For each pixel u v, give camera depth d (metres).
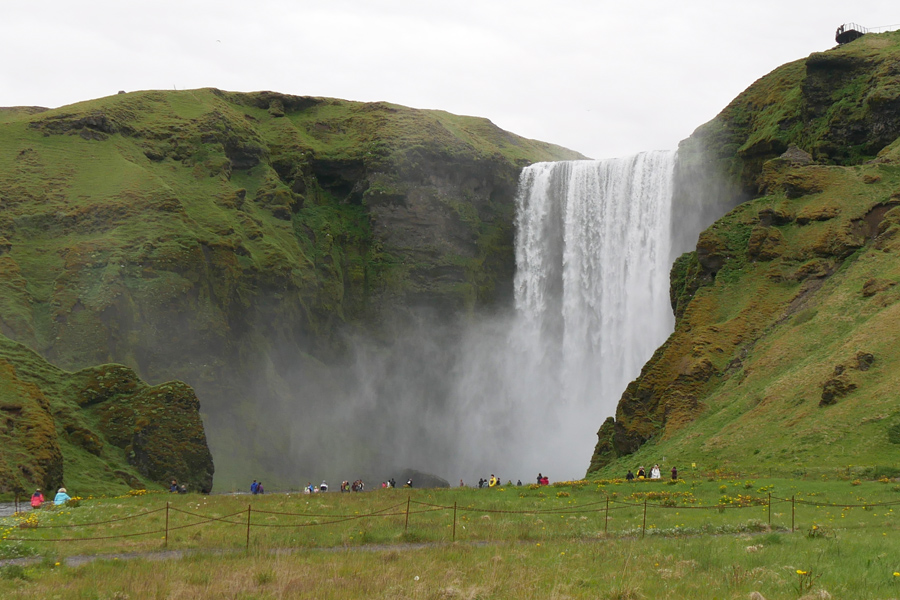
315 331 145.50
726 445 72.50
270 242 142.88
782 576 26.95
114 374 95.88
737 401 80.25
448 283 156.62
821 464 61.97
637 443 90.81
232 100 176.25
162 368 119.19
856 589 25.30
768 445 68.75
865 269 86.81
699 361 88.62
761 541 34.59
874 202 94.50
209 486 95.75
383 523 44.03
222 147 155.62
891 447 61.25
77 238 128.50
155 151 151.75
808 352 80.38
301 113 180.12
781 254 96.06
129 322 118.50
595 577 27.55
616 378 143.62
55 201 133.38
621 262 145.50
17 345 94.62
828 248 93.00
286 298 140.00
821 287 90.06
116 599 26.48
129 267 122.69
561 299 156.00
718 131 131.50
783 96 125.50
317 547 37.12
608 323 146.25
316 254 152.75
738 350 89.44
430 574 28.59
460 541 37.66
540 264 160.25
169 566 31.17
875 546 31.94
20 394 80.06
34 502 59.19
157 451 92.38
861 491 51.81
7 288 117.06
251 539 39.09
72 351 114.19
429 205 159.00
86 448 87.69
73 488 78.94
